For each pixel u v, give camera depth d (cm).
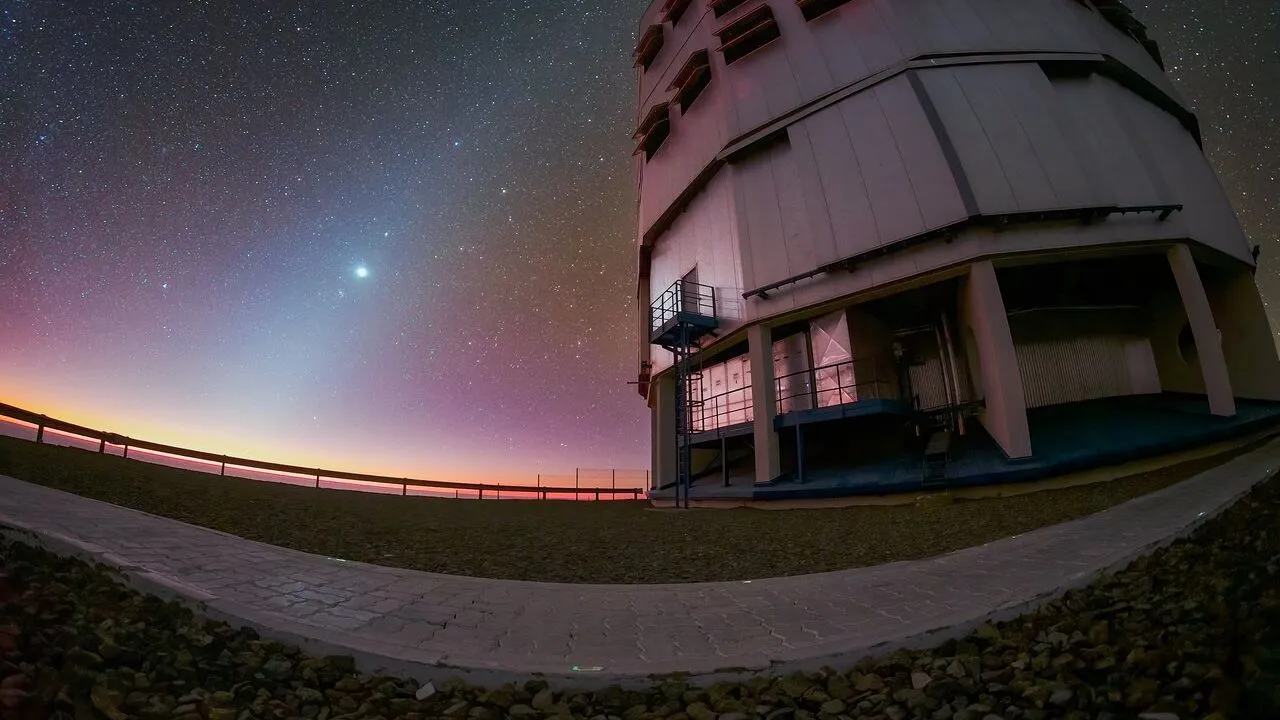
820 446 2291
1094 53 1973
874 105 1983
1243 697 239
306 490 2167
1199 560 470
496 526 1415
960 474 1634
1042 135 1789
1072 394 2048
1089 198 1706
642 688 362
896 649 404
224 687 315
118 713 263
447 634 451
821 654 392
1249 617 308
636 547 1060
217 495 1377
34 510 690
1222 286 2052
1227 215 2084
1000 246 1678
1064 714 279
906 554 863
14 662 276
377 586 591
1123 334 2138
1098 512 934
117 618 373
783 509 1941
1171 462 1491
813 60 2234
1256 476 937
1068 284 2036
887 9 2111
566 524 1531
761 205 2230
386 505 1897
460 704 327
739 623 496
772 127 2222
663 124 3027
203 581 517
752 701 330
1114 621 382
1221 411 1612
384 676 370
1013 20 2033
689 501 2433
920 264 1781
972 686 319
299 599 512
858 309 2069
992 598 500
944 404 2092
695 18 2908
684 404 2350
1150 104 2178
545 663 386
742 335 2302
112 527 677
